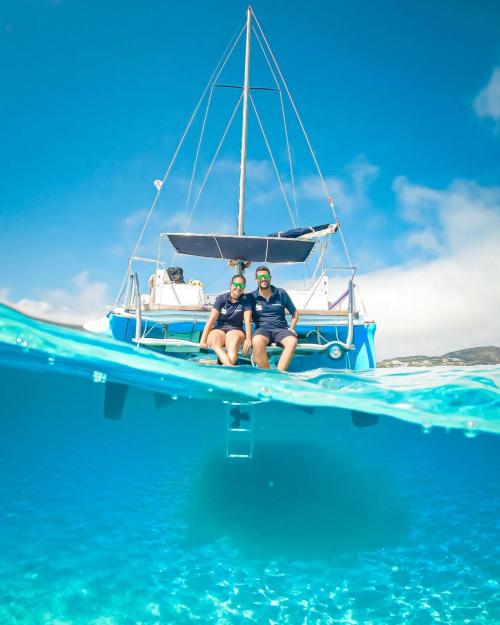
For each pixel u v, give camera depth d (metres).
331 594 3.42
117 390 7.16
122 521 4.96
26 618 2.93
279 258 9.38
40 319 4.77
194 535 4.59
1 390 9.66
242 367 5.17
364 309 8.43
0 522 4.84
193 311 7.52
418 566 3.92
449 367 7.46
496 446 9.31
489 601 3.31
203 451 12.80
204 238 8.44
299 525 5.02
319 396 5.34
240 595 3.37
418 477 8.39
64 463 9.91
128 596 3.29
